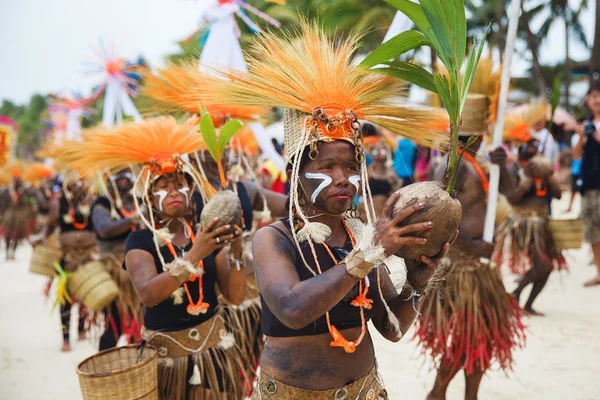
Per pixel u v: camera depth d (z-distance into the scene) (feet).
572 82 89.40
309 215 6.44
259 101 6.47
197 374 9.04
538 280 19.08
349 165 6.19
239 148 13.20
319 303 5.21
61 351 18.62
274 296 5.54
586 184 22.84
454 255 12.37
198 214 11.17
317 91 6.25
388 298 6.77
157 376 9.11
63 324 18.60
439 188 5.45
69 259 18.54
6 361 17.63
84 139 10.18
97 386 8.09
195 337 9.25
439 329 12.01
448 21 5.62
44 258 18.49
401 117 6.93
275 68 6.48
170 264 8.57
